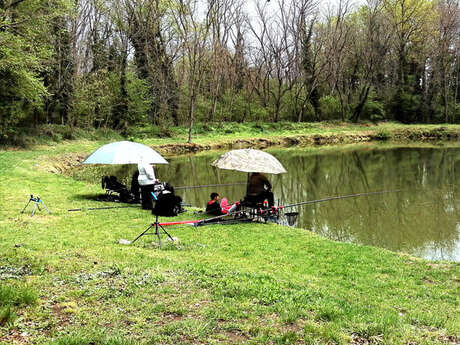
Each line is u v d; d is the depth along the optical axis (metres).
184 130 39.25
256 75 51.22
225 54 46.69
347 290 6.19
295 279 6.38
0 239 7.53
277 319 4.48
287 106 50.03
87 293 4.93
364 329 4.34
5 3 20.94
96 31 35.03
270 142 38.25
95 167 23.56
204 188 17.61
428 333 4.50
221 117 44.72
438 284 6.79
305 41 48.16
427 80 52.47
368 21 50.25
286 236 9.66
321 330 4.20
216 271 6.14
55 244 7.42
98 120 32.56
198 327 4.13
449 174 21.50
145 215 10.88
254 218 11.28
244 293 5.18
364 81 51.25
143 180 11.61
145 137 34.91
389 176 21.20
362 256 8.27
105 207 11.62
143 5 37.09
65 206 11.46
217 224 10.46
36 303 4.52
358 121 49.88
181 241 8.45
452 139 42.50
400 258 8.35
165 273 5.79
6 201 11.33
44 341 3.72
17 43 20.59
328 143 40.31
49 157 21.94
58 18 26.42
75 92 29.22
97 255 6.64
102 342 3.75
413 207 14.30
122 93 34.41
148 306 4.65
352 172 22.62
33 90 23.05
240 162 10.65
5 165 17.67
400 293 6.23
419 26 50.50
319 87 51.69
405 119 52.06
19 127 26.62
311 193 17.09
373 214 13.30
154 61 38.66
